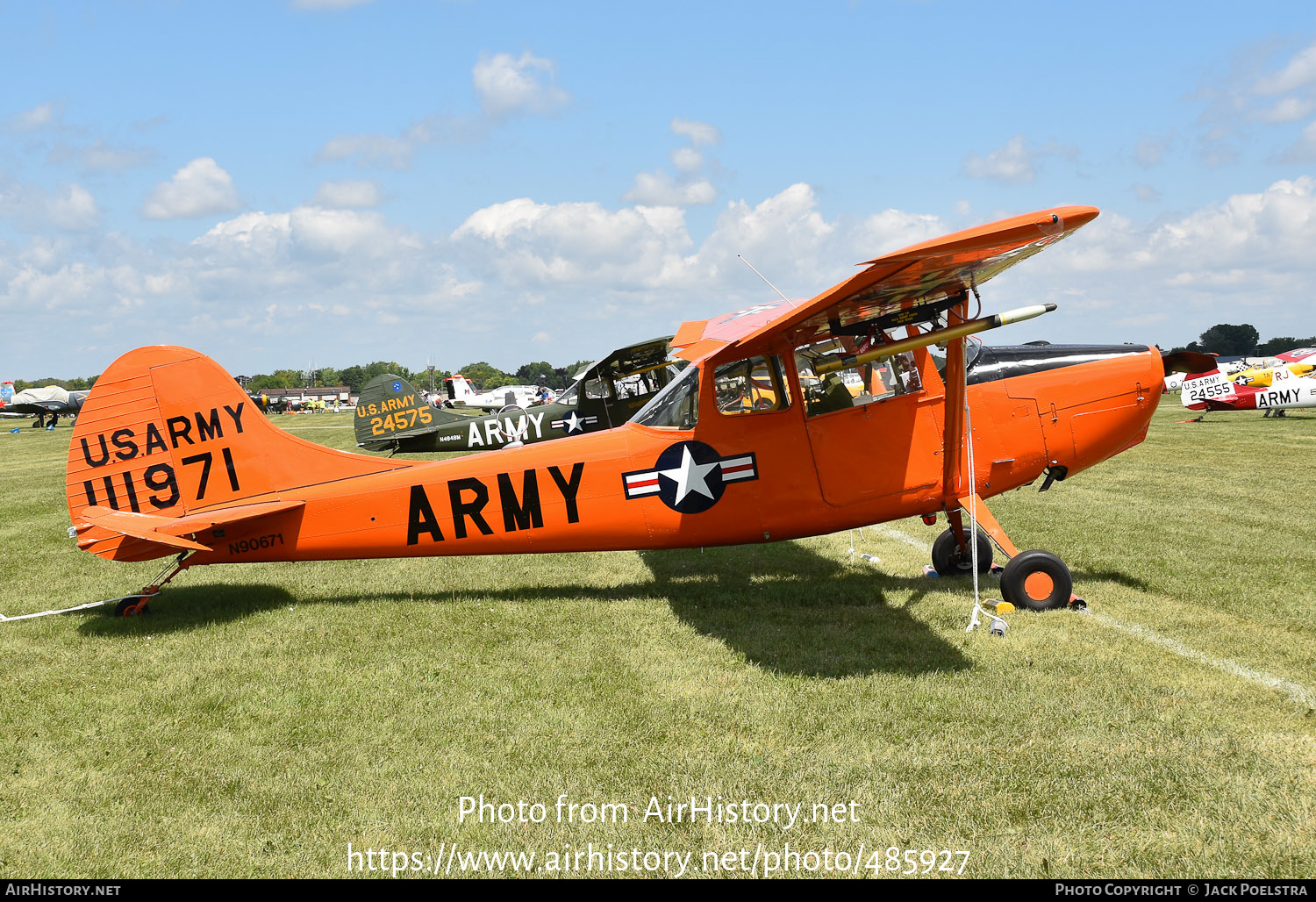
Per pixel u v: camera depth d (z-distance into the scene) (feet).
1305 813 10.88
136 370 21.48
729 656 17.38
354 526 21.95
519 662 17.42
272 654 18.34
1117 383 22.33
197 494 21.76
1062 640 17.89
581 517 21.90
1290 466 47.57
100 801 12.00
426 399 67.67
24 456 85.97
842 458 21.53
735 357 21.13
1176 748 12.67
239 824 11.34
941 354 22.80
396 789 12.17
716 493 21.59
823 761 12.62
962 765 12.35
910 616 20.04
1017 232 13.85
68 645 19.17
